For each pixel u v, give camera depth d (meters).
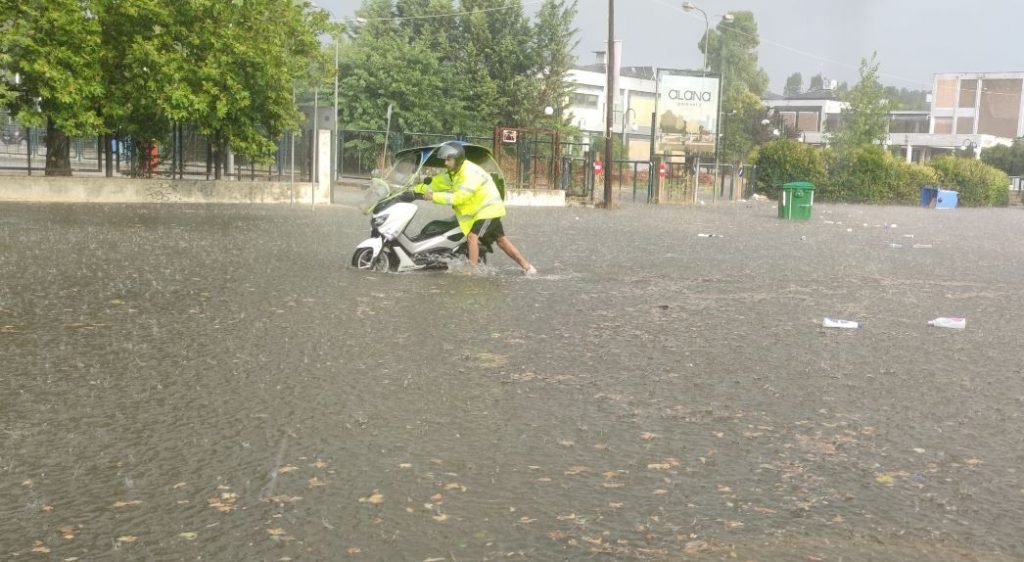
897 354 7.50
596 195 42.06
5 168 24.22
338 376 6.18
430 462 4.48
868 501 4.11
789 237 21.38
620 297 10.38
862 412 5.64
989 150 85.06
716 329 8.47
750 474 4.43
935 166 55.22
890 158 51.09
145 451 4.55
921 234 24.44
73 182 23.69
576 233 20.22
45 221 17.58
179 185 25.33
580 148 46.88
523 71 58.28
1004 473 4.55
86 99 22.84
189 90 23.61
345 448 4.66
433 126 50.78
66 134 22.77
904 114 110.38
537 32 57.66
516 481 4.25
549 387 6.04
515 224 22.70
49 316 8.09
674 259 15.08
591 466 4.48
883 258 16.56
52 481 4.13
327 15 27.73
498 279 11.69
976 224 31.41
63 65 22.28
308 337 7.48
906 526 3.83
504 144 35.81
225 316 8.34
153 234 15.88
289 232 17.28
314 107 27.09
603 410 5.51
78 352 6.71
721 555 3.50
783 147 49.94
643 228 22.70
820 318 9.30
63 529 3.62
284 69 25.48
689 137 41.88
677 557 3.47
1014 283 13.00
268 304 9.07
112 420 5.05
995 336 8.51
